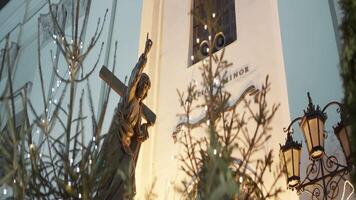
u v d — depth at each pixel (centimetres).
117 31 1062
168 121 866
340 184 543
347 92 373
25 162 450
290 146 561
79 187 432
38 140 902
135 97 642
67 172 437
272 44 785
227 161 340
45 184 450
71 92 472
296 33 713
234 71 809
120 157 584
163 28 1012
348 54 383
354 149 357
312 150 529
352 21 390
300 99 650
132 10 1064
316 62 661
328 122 595
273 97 719
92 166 444
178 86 891
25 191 434
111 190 522
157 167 830
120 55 1005
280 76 732
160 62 962
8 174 421
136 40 994
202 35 933
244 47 826
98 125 462
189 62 909
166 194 779
